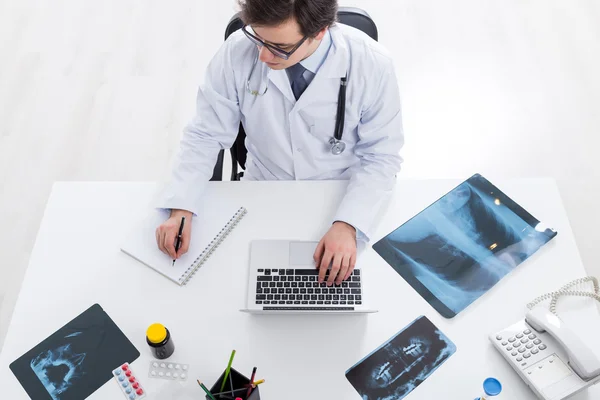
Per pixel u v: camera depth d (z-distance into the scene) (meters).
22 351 1.24
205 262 1.35
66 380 1.20
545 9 2.78
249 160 1.68
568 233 1.37
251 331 1.25
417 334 1.24
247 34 1.13
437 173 2.35
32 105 2.61
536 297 1.28
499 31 2.73
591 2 2.78
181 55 2.73
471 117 2.48
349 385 1.18
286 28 1.06
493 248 1.35
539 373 1.15
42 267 1.35
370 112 1.41
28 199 2.36
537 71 2.59
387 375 1.19
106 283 1.32
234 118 1.48
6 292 2.14
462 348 1.22
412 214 1.42
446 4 2.83
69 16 2.88
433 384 1.18
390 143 1.46
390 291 1.30
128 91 2.63
